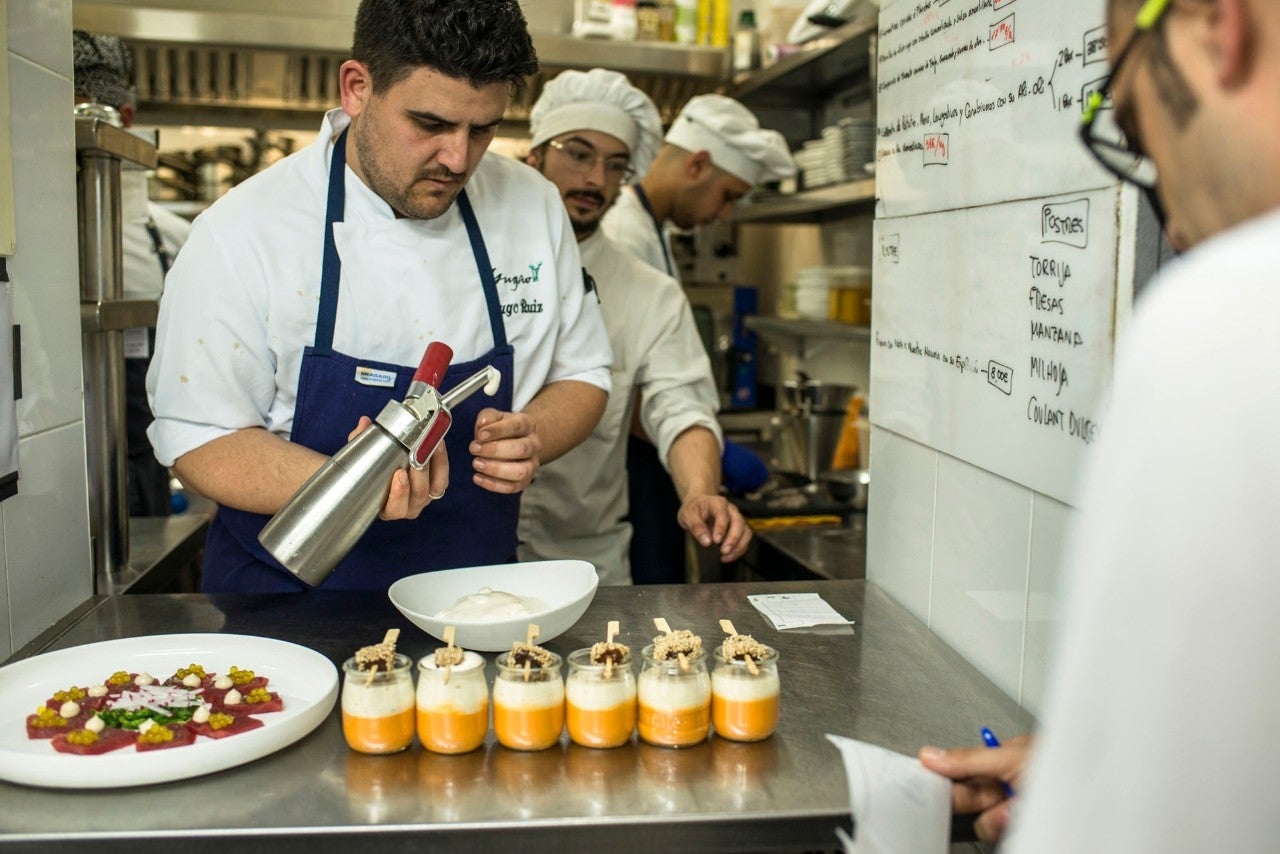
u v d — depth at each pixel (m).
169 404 1.48
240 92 3.62
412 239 1.52
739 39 3.54
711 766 0.99
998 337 1.22
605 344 1.79
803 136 3.94
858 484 2.73
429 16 1.28
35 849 0.84
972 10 1.26
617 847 0.88
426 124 1.35
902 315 1.51
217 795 0.92
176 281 1.48
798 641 1.35
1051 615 1.10
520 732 1.01
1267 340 0.43
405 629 1.36
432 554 1.58
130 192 2.50
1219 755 0.43
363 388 1.51
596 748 1.03
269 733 0.98
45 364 1.49
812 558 2.23
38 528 1.46
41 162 1.49
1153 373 0.46
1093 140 0.64
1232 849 0.44
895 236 1.53
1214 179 0.51
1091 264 1.02
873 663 1.28
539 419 1.62
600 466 2.31
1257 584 0.43
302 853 0.86
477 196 1.62
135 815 0.88
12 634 1.38
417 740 1.04
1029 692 1.15
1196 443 0.44
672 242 4.09
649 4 3.56
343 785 0.95
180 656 1.23
